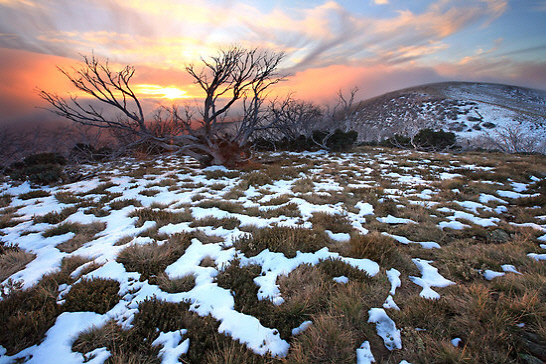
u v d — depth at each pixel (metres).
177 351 2.96
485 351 2.64
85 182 14.11
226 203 8.96
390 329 3.19
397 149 27.70
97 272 4.75
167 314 3.49
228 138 18.23
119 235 6.70
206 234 6.54
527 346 2.69
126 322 3.43
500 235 6.13
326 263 4.72
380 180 12.65
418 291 4.04
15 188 13.12
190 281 4.36
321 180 13.14
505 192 9.92
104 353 2.93
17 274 4.97
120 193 11.24
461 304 3.42
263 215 7.82
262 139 31.61
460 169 14.55
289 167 16.95
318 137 27.78
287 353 2.90
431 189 10.84
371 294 3.86
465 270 4.46
